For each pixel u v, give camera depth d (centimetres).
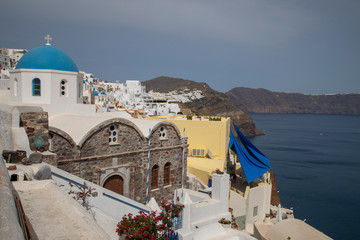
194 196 2191
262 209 3228
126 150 2294
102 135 2136
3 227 396
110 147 2189
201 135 3666
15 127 1345
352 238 4381
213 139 3631
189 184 2842
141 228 1077
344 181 7869
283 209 3547
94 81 12162
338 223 4956
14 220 439
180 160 2764
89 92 5369
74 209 701
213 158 3544
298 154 12581
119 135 2239
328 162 10812
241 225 2928
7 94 2902
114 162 2212
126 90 12100
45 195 800
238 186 3453
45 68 2416
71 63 2598
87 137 2023
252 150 3409
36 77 2408
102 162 2139
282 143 16662
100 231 622
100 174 2119
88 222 648
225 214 2073
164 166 2617
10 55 11044
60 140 1903
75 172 1966
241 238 1620
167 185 2653
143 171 2394
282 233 2312
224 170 3136
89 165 2064
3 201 479
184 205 1827
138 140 2377
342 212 5472
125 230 1080
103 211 1401
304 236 2216
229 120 4191
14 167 1031
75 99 2603
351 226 4831
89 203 1399
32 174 1109
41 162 1244
